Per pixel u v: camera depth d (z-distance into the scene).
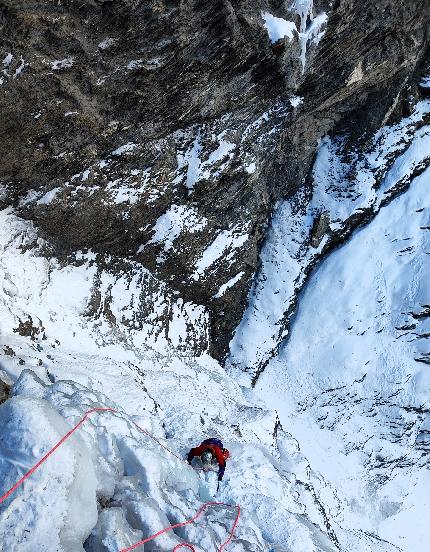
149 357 9.02
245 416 9.45
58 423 3.61
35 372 5.78
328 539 7.05
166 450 5.51
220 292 11.07
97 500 4.08
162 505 4.59
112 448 4.66
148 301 9.40
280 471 8.30
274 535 6.18
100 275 8.45
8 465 3.39
